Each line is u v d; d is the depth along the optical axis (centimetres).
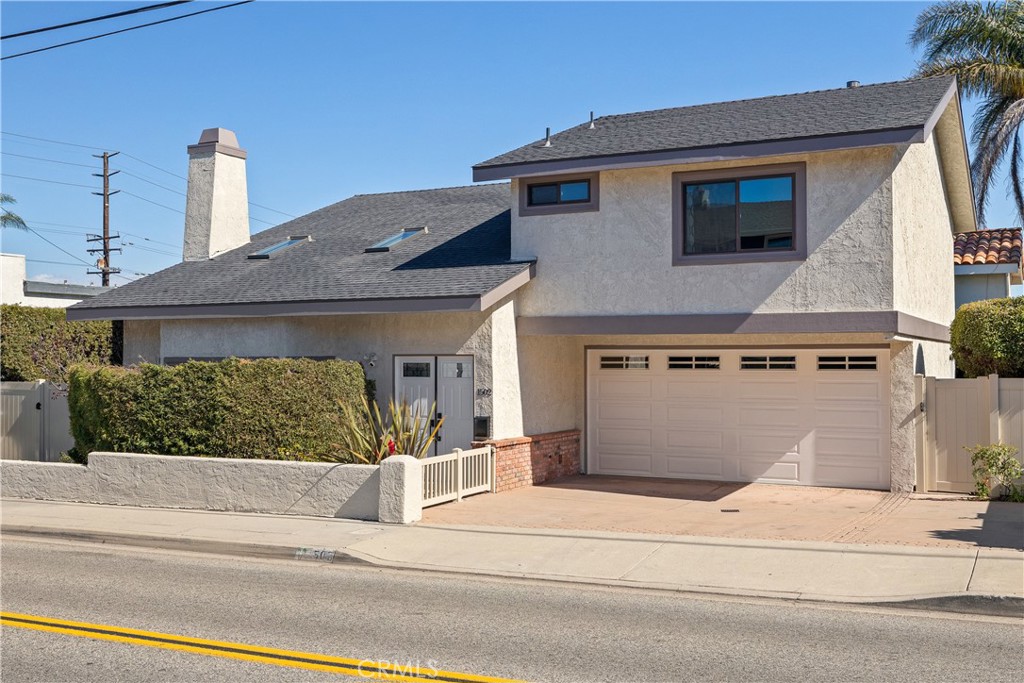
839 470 1800
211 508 1544
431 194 2598
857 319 1566
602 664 766
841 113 1677
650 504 1593
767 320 1631
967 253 2341
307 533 1338
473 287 1716
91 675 739
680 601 999
